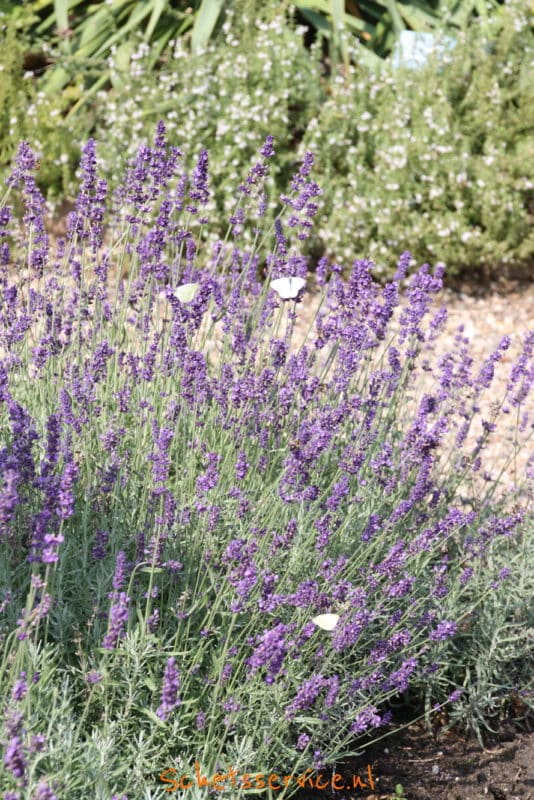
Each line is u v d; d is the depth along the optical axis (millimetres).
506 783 3264
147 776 2752
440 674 3471
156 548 2711
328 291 4172
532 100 8125
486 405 5992
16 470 2621
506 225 7766
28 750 2238
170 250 6859
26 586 2936
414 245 7656
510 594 3600
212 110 7793
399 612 3234
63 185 8070
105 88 9117
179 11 9773
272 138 3871
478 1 9234
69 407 3197
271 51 8109
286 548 3150
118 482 3178
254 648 2914
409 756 3336
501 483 4922
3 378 2887
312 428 3256
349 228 7582
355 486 3715
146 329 3957
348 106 8039
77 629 2910
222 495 3375
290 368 3818
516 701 3703
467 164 7738
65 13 9227
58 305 4109
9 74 8602
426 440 3199
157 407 3777
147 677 2787
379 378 3789
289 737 3008
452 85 8164
